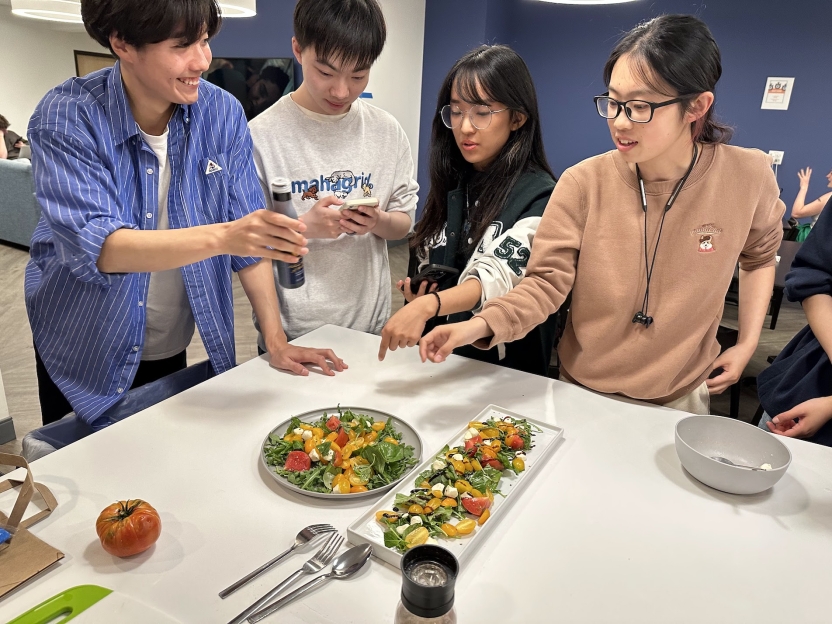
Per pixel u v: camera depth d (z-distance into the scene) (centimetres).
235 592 77
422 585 61
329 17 134
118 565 81
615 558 85
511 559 84
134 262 109
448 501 89
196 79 113
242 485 98
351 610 75
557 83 575
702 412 137
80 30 880
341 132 166
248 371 140
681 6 505
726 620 76
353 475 99
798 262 146
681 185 117
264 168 162
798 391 142
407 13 549
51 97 117
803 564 85
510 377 139
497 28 558
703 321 123
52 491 95
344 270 175
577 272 129
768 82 488
